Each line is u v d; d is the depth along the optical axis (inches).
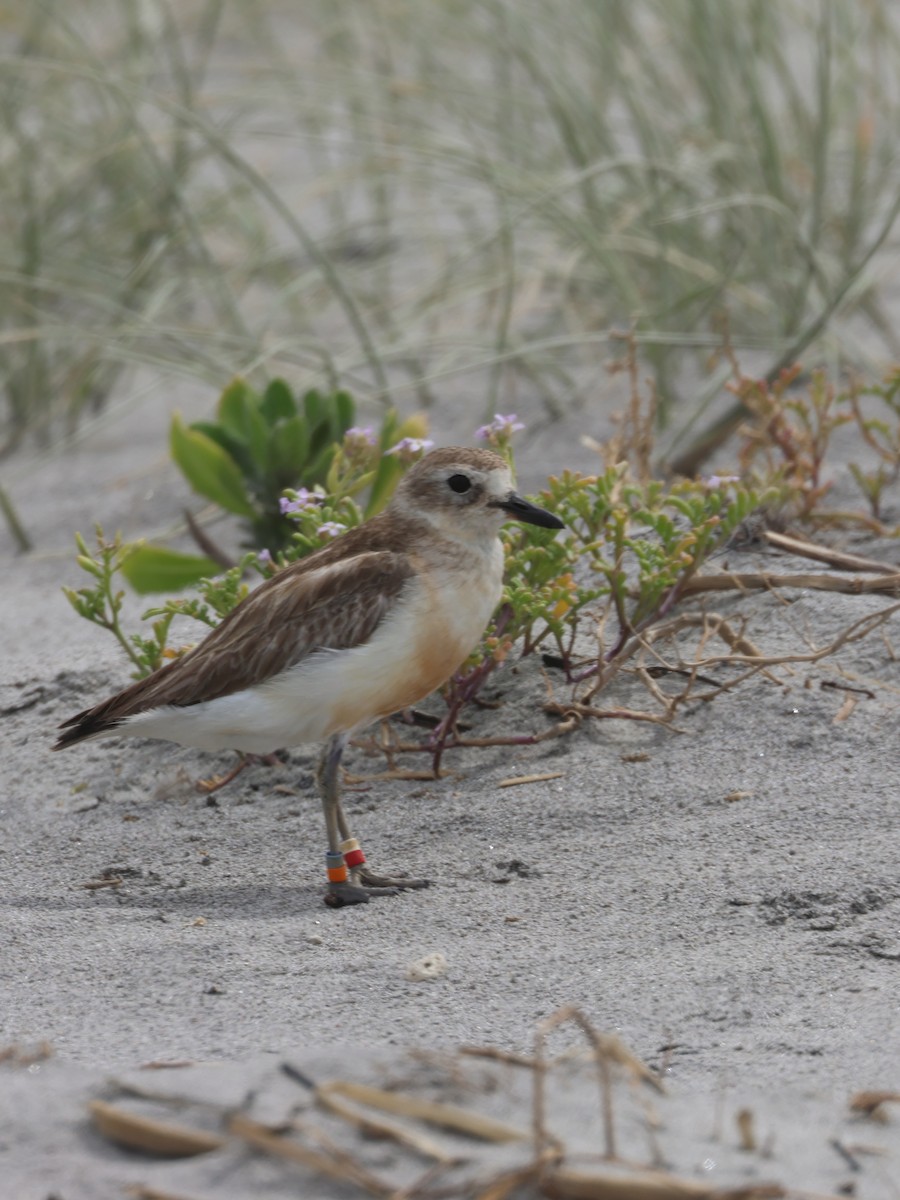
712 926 299.0
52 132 804.0
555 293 722.8
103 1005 275.1
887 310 699.4
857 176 690.8
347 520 403.9
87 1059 249.9
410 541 333.7
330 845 321.7
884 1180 207.0
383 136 748.6
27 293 709.9
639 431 496.1
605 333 684.7
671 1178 198.4
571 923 304.7
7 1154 212.7
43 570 553.6
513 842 340.8
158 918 318.7
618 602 389.4
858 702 376.8
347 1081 223.6
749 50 704.4
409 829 350.9
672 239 690.8
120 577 530.0
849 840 326.0
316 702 323.6
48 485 642.2
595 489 404.5
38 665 439.5
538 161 751.1
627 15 749.3
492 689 398.0
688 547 399.2
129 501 615.8
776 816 338.3
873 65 764.6
